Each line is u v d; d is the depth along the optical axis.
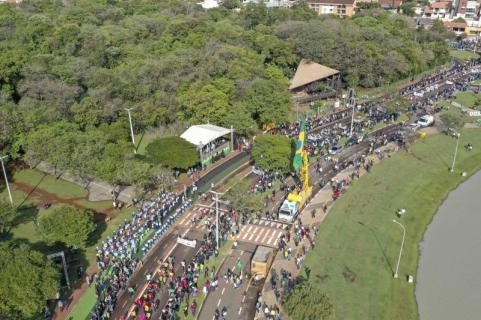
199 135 99.75
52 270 54.66
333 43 158.62
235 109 110.44
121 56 139.50
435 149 111.62
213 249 69.94
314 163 100.19
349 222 78.81
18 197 84.56
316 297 52.31
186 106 112.38
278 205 82.75
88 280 62.72
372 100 145.25
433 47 187.00
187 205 82.38
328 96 147.75
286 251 68.38
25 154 90.38
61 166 83.06
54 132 88.88
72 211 66.00
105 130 100.44
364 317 59.28
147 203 82.75
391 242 75.75
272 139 92.69
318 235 74.00
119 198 84.81
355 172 95.81
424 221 84.38
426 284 67.62
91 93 108.38
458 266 72.00
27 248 56.12
